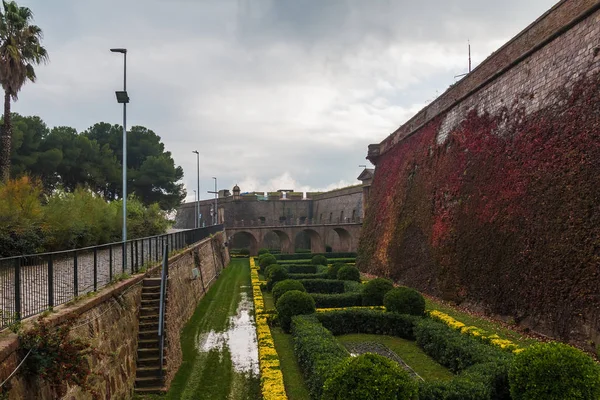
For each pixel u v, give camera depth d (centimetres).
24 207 1561
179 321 1474
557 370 677
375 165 3688
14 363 520
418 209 2455
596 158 1202
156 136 5350
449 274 1895
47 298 704
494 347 1045
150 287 1147
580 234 1199
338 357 902
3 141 2266
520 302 1391
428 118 2605
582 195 1223
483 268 1630
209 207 7119
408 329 1338
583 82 1327
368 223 3444
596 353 1065
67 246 1720
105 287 920
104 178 4406
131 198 3516
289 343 1289
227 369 1106
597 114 1235
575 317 1164
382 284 1667
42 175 3831
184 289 1677
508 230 1530
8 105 2275
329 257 4197
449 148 2216
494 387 777
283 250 5466
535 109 1548
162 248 1529
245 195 6750
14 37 2219
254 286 2297
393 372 674
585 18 1366
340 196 5950
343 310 1452
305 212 6994
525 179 1501
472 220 1802
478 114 1964
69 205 1922
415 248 2377
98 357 651
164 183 4959
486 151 1820
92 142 4338
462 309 1703
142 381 946
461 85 2181
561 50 1459
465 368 949
